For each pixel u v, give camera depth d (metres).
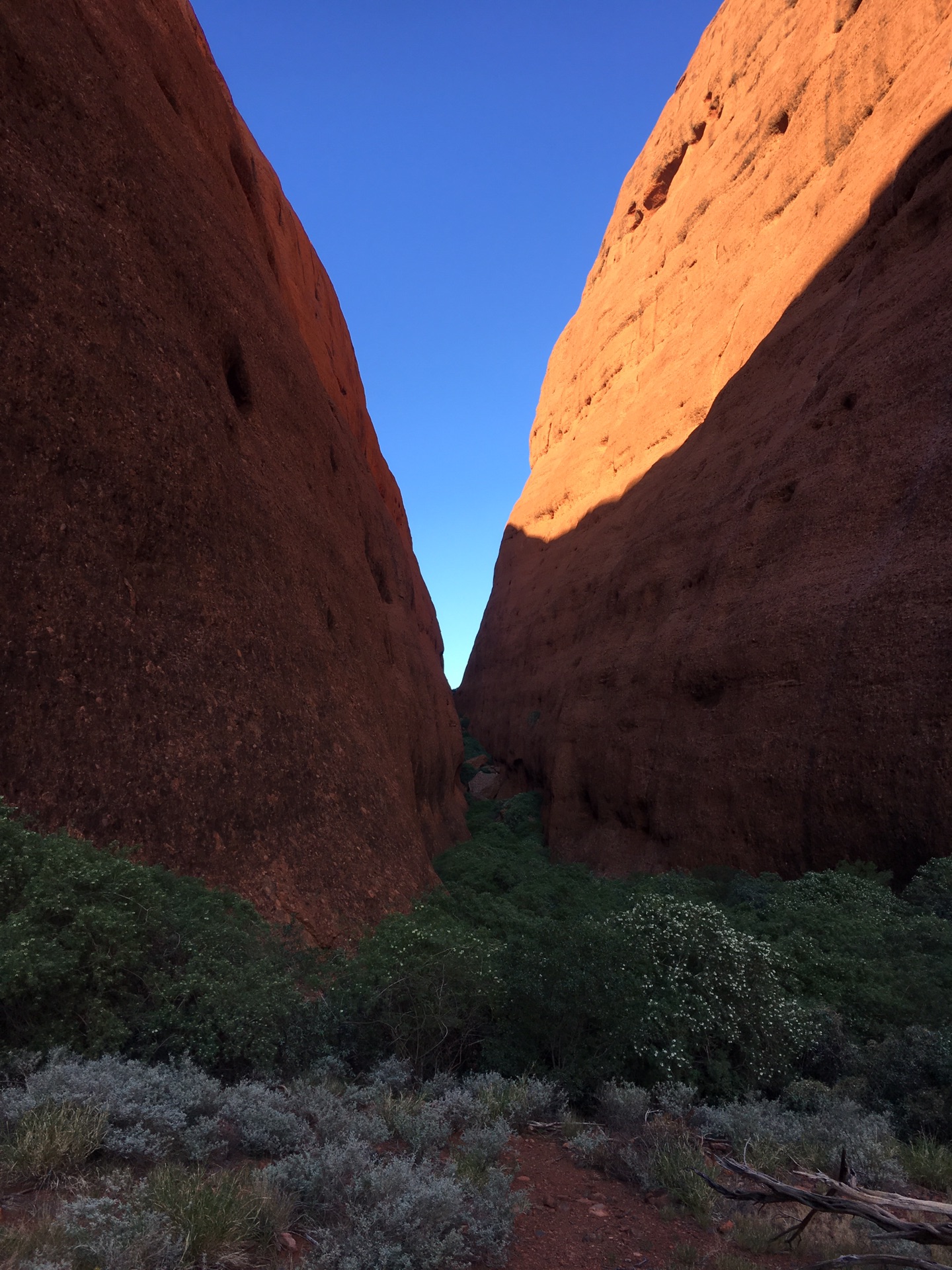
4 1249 2.41
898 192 15.96
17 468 7.24
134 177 10.66
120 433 8.57
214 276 12.53
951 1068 5.41
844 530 13.77
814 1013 6.45
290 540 12.40
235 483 10.92
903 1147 4.81
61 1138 3.10
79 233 8.98
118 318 9.22
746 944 6.77
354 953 8.14
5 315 7.50
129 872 5.31
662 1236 3.64
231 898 7.00
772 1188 2.42
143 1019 4.58
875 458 13.65
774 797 12.97
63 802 6.66
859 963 7.52
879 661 11.74
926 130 15.40
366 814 10.81
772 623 14.27
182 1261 2.57
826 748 12.15
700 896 11.73
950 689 10.55
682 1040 5.70
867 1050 6.08
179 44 16.02
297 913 8.13
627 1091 5.21
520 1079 5.44
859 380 14.69
